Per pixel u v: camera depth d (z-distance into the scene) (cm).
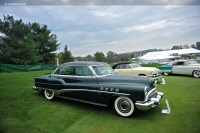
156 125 396
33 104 563
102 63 589
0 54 2959
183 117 444
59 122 415
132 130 372
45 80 616
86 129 377
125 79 478
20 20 3259
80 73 539
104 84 478
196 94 694
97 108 523
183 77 1295
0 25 3034
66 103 577
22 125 396
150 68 1014
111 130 372
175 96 665
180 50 4250
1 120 424
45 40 4156
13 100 606
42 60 4134
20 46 3120
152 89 470
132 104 432
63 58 5100
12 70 2422
